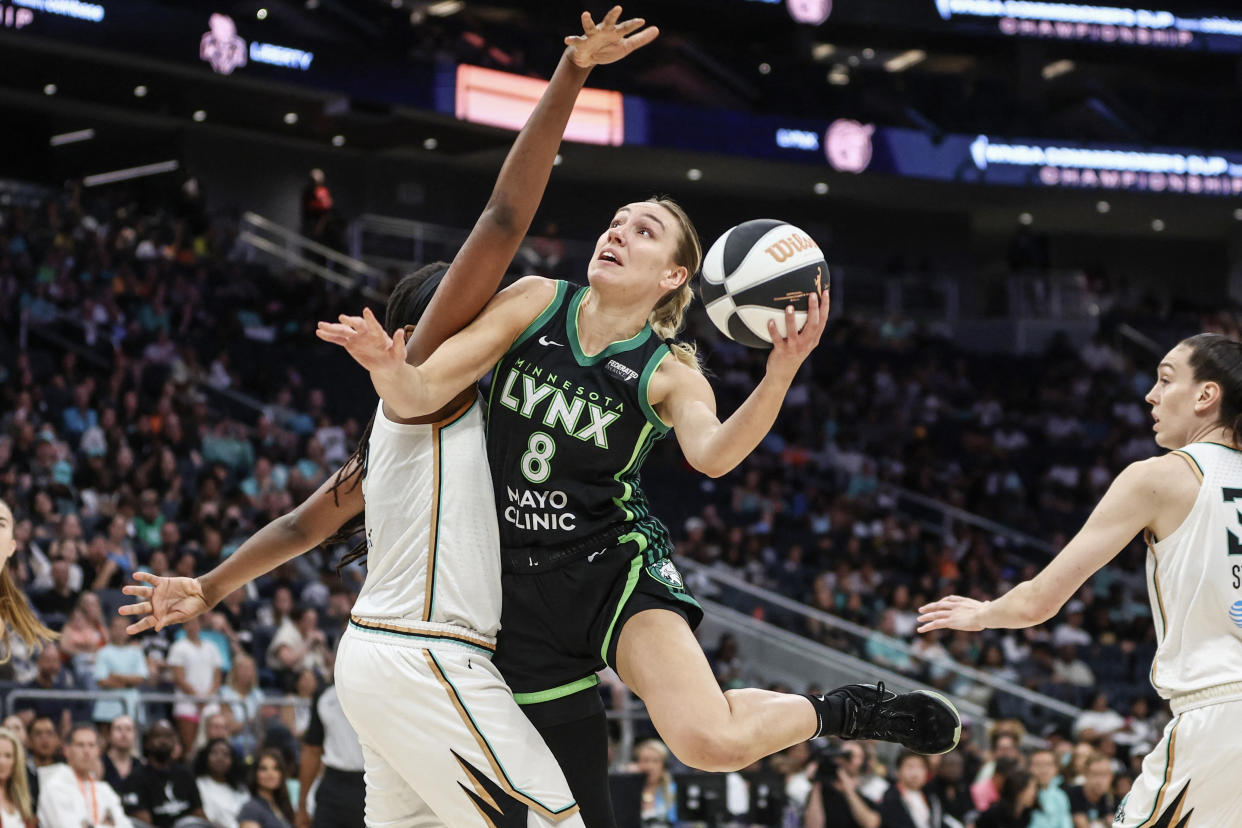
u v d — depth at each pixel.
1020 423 21.78
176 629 9.74
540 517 3.39
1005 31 24.02
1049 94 25.22
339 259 19.78
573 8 22.64
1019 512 19.38
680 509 17.02
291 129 20.62
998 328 24.58
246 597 10.80
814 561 15.95
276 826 7.38
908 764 9.13
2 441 11.72
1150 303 25.25
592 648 3.40
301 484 13.09
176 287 17.03
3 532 3.50
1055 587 3.48
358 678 3.27
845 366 21.64
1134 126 24.55
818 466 19.00
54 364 14.63
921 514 18.70
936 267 25.94
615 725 9.90
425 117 19.70
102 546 10.20
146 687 8.90
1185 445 3.69
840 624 13.03
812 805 8.79
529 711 3.41
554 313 3.51
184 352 15.56
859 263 25.69
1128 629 15.79
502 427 3.44
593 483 3.42
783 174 23.19
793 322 3.00
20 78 18.27
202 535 11.35
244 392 16.06
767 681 12.63
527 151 3.27
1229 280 27.33
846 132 22.34
